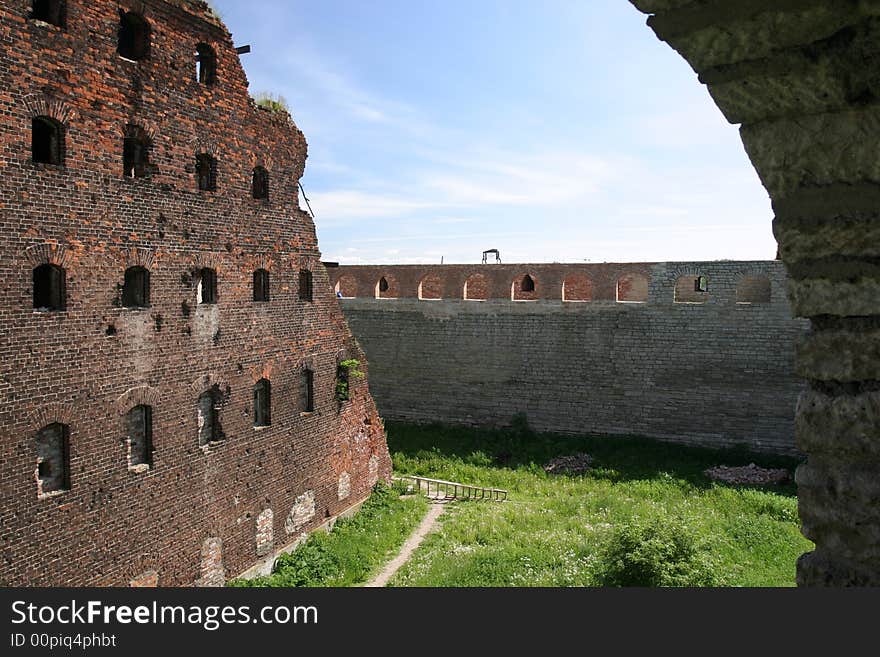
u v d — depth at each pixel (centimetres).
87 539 1180
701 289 3055
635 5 411
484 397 2969
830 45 359
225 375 1495
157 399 1320
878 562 381
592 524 1819
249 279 1568
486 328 2959
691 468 2380
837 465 403
